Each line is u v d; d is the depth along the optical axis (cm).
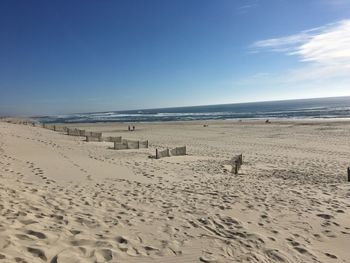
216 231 660
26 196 791
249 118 7931
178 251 543
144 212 765
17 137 2683
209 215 766
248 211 822
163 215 750
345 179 1348
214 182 1237
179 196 966
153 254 521
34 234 532
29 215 630
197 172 1474
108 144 2667
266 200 938
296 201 936
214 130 4441
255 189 1101
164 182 1212
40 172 1239
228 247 578
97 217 685
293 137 3369
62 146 2314
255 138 3359
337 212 834
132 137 3625
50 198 812
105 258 481
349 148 2511
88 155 1919
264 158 2030
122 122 8056
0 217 589
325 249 607
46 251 471
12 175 1102
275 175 1448
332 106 13175
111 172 1370
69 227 598
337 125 4544
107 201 847
